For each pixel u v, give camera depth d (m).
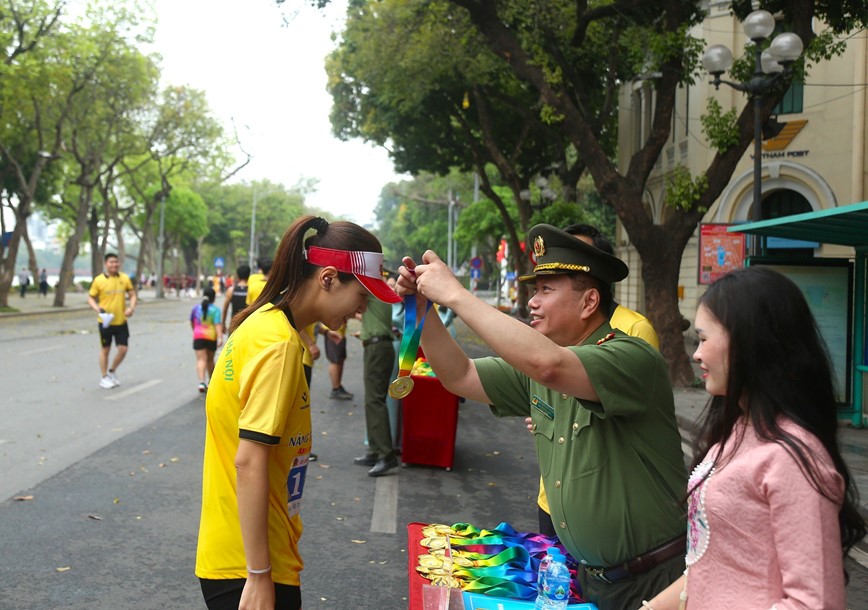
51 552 4.52
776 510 1.46
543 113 12.27
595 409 2.10
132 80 30.14
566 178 19.58
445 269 2.09
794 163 16.05
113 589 4.03
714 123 11.78
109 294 11.00
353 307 2.27
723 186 12.06
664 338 12.34
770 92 11.34
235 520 2.15
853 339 9.17
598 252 2.33
